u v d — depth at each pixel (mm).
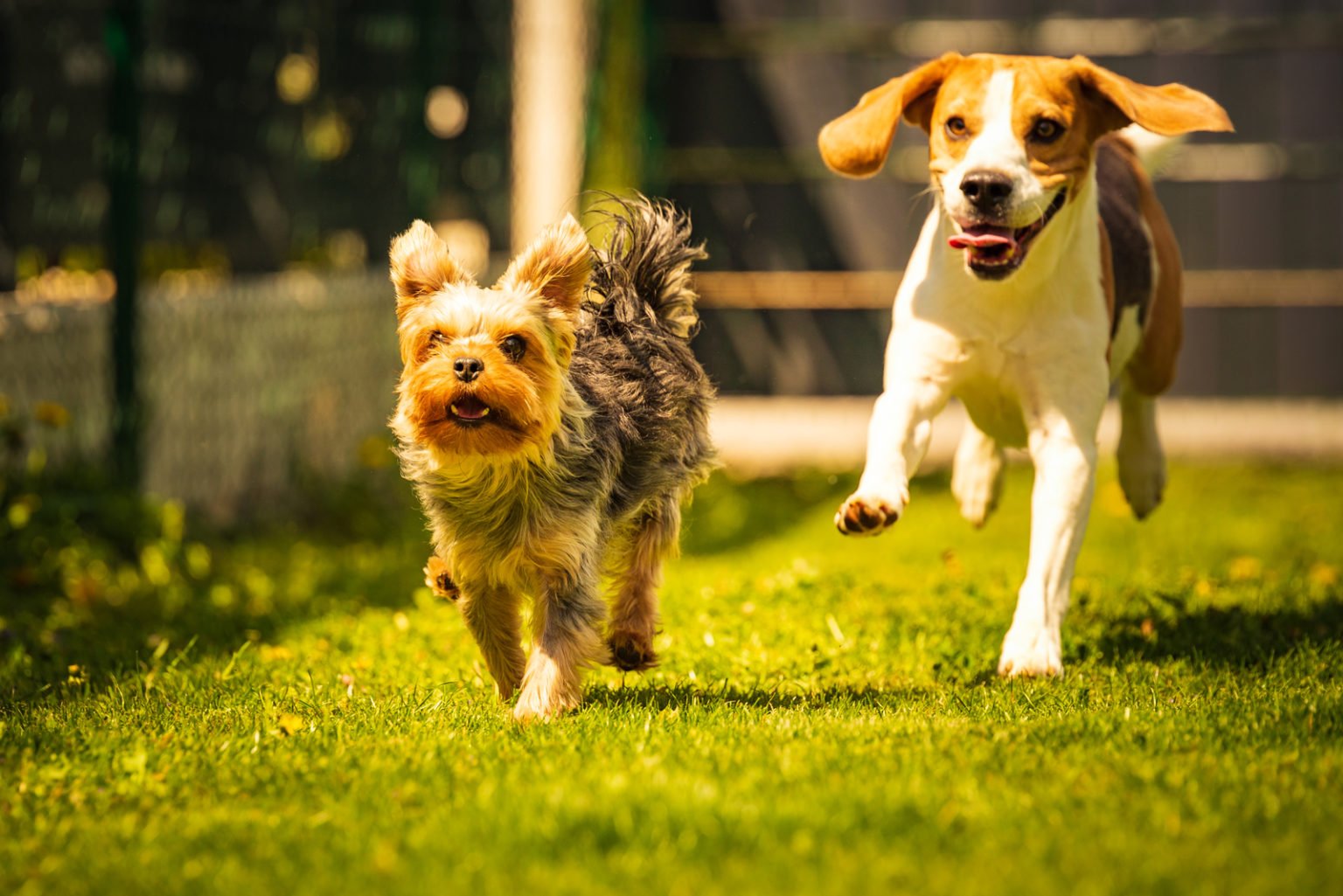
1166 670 8320
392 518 15820
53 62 12867
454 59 17953
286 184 15805
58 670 8703
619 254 8609
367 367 17516
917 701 7551
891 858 5023
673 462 8375
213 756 6523
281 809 5824
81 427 13305
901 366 8539
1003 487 10445
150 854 5340
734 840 5195
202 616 10547
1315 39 19969
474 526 7418
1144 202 10188
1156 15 20156
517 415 7047
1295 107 20156
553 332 7344
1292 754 6176
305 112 15883
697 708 7191
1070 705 7277
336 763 6340
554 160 19094
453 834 5312
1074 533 8398
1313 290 20359
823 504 17422
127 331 12930
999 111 7977
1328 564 13039
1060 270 8289
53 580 11844
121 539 12570
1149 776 5859
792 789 5711
